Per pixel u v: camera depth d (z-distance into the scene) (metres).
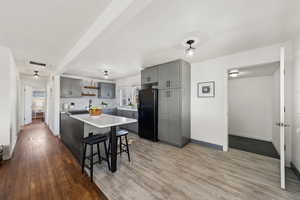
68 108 4.98
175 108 3.34
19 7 1.44
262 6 1.42
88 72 4.62
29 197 1.56
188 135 3.56
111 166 2.11
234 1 1.34
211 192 1.67
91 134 2.44
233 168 2.25
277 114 3.02
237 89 4.49
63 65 3.17
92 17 1.65
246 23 1.74
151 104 3.77
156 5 1.37
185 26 1.80
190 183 1.84
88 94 5.35
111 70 4.38
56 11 1.52
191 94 3.62
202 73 3.40
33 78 5.56
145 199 1.54
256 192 1.67
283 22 1.71
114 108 5.83
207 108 3.30
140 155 2.77
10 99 2.60
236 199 1.55
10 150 2.64
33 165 2.33
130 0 1.11
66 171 2.14
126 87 5.70
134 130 4.77
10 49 2.60
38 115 8.48
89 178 1.94
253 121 4.16
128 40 2.20
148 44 2.36
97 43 1.88
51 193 1.63
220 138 3.10
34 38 2.18
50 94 5.10
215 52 2.77
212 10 1.47
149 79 3.96
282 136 1.75
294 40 2.12
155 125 3.71
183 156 2.73
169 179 1.93
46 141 3.71
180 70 3.23
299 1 1.33
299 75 1.96
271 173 2.09
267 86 3.92
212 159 2.59
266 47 2.46
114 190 1.69
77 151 2.56
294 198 1.57
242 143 3.61
